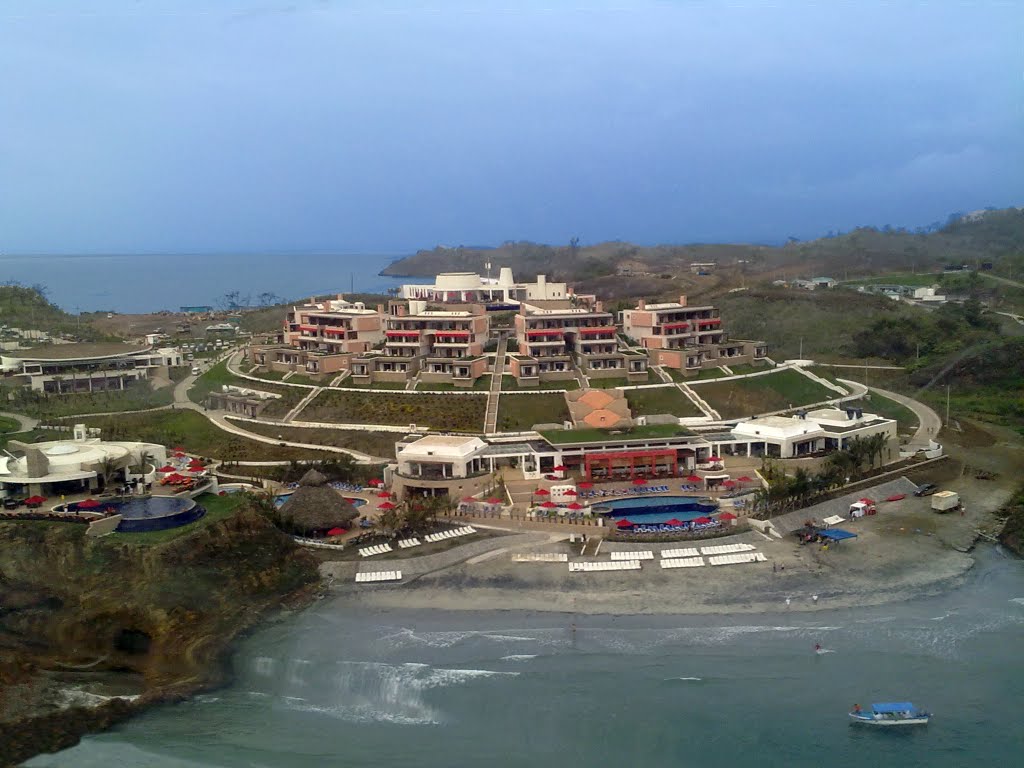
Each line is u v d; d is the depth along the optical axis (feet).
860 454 531.09
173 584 380.78
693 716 298.15
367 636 356.59
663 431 563.48
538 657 336.90
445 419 632.38
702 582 397.80
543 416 634.43
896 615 363.56
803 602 376.68
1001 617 360.69
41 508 431.84
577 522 460.96
